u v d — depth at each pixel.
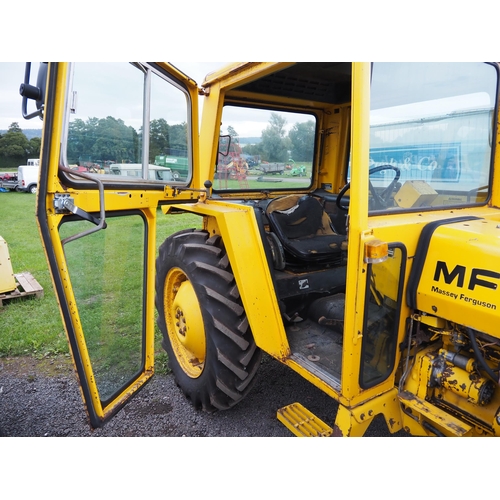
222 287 2.44
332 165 3.65
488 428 1.67
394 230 1.69
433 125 2.00
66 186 1.76
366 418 1.77
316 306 2.61
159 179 2.46
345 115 3.50
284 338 2.18
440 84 1.98
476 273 1.58
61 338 3.70
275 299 2.20
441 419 1.69
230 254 2.27
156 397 2.91
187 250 2.65
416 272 1.77
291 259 2.70
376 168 1.82
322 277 2.66
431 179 2.05
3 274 4.38
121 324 2.32
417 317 1.81
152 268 2.40
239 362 2.41
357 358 1.70
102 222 1.72
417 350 1.88
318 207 2.96
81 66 1.77
